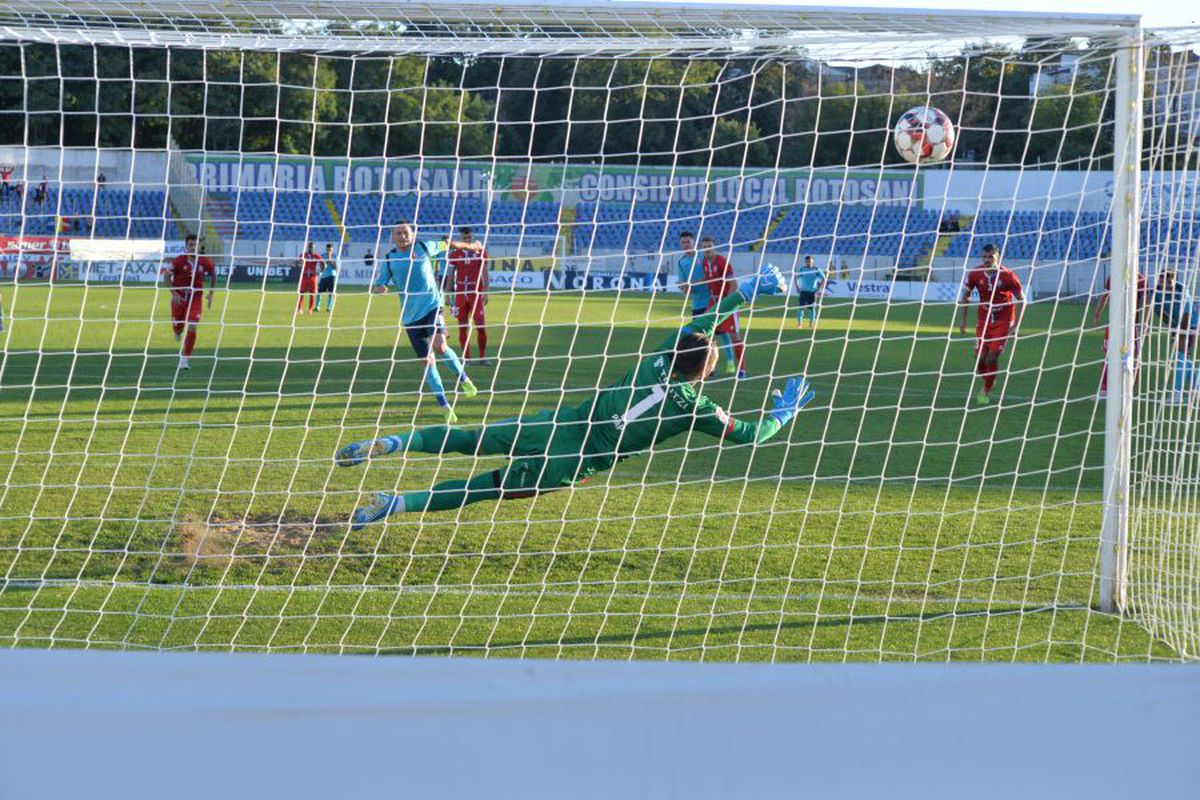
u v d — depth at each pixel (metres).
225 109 28.12
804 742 3.20
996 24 5.23
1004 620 5.53
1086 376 15.55
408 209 28.38
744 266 27.06
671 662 3.22
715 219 27.11
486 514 7.20
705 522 7.14
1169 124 5.61
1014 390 13.77
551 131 27.16
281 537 6.65
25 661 3.10
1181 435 5.85
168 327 19.20
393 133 28.56
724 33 5.58
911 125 6.45
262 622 5.28
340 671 3.14
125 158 27.66
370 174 28.66
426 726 3.15
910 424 11.09
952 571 6.27
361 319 21.42
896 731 3.21
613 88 6.50
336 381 12.98
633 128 26.75
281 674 3.14
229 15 5.16
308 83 26.86
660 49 5.39
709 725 3.20
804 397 5.46
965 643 5.18
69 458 8.73
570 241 27.62
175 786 3.12
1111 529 5.74
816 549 6.62
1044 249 26.36
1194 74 5.53
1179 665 3.25
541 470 5.33
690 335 5.23
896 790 3.21
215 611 5.41
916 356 17.22
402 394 11.22
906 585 6.02
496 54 5.70
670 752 3.19
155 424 10.18
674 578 6.06
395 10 5.14
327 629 5.21
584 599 5.71
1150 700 3.22
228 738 3.12
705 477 8.48
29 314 20.45
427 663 3.16
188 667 3.13
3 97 26.67
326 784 3.13
